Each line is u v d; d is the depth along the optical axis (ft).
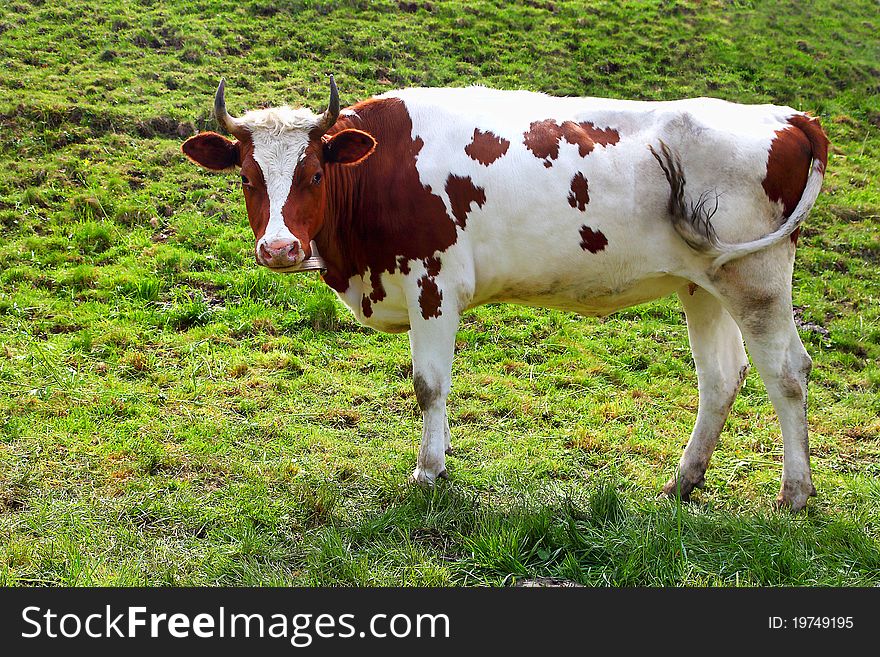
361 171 20.31
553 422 25.93
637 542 17.85
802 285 37.04
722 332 21.68
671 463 23.57
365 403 25.94
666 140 20.22
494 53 52.24
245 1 54.34
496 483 21.36
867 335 33.55
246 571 16.99
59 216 35.76
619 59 53.36
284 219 18.79
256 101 44.42
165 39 49.60
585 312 22.12
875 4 65.36
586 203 20.12
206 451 22.08
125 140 40.93
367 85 47.37
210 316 30.42
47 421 23.00
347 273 21.33
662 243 20.40
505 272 20.71
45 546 17.42
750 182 20.06
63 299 30.73
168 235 35.63
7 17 49.85
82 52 47.60
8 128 40.27
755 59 55.57
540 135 20.38
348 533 18.56
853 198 43.55
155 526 18.65
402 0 56.39
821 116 51.39
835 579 17.24
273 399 25.53
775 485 22.31
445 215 20.10
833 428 26.45
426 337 20.49
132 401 24.57
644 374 29.91
